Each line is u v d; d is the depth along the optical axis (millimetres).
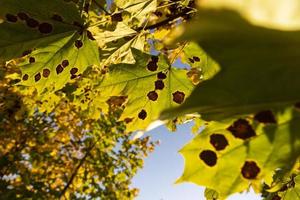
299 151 1217
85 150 14836
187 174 1400
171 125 2787
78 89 4414
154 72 2695
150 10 2725
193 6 2891
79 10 2689
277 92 706
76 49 2852
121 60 3217
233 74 698
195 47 2678
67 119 11938
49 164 14203
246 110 779
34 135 12969
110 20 2805
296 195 2406
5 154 12914
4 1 2521
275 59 638
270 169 1272
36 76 2898
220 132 1379
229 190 1359
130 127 2680
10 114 10398
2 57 2641
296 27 490
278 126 1226
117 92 2691
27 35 2627
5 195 12023
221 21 492
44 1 2570
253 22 488
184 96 2697
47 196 13641
